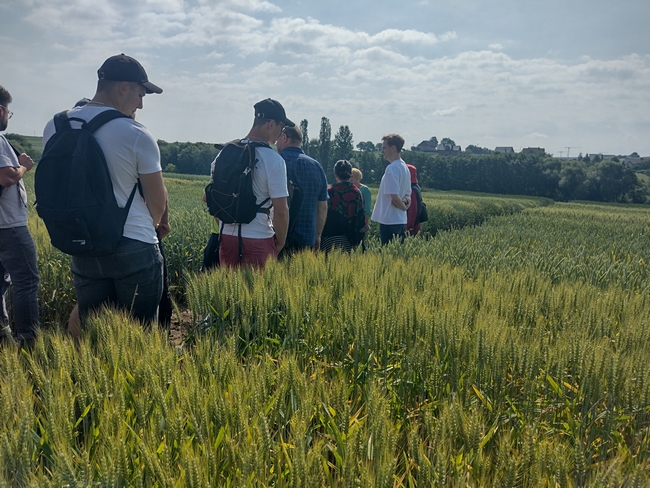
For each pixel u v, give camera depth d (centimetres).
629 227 2069
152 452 181
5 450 175
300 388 239
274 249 507
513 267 636
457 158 11869
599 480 186
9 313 566
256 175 472
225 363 258
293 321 337
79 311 377
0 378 224
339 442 209
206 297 373
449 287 413
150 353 262
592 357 269
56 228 321
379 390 267
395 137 807
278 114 479
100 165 325
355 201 708
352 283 434
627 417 254
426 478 187
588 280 578
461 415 222
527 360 277
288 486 182
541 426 256
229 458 189
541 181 11275
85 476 171
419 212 977
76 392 230
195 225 937
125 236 347
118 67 348
